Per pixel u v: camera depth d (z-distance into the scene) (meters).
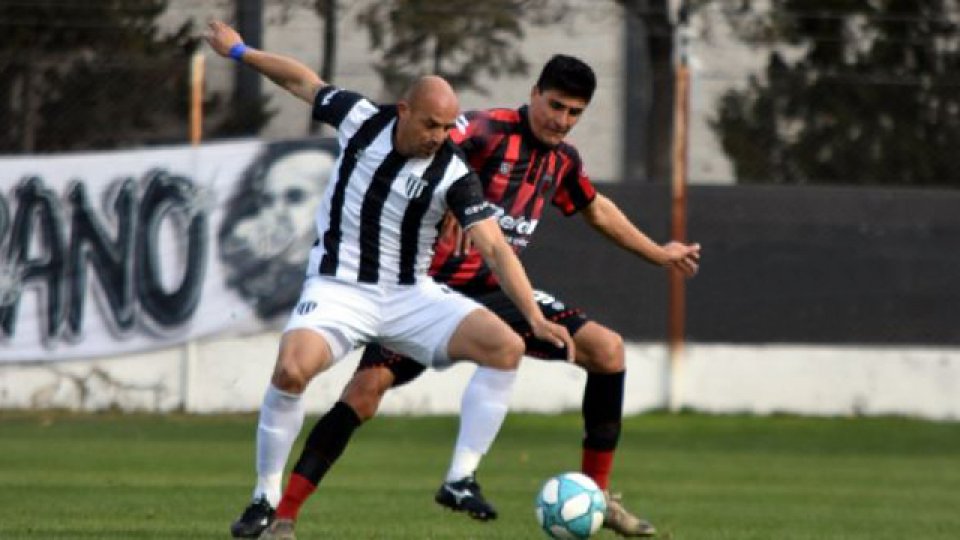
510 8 54.47
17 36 53.91
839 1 58.16
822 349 54.06
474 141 26.03
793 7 58.69
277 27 54.28
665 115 54.53
